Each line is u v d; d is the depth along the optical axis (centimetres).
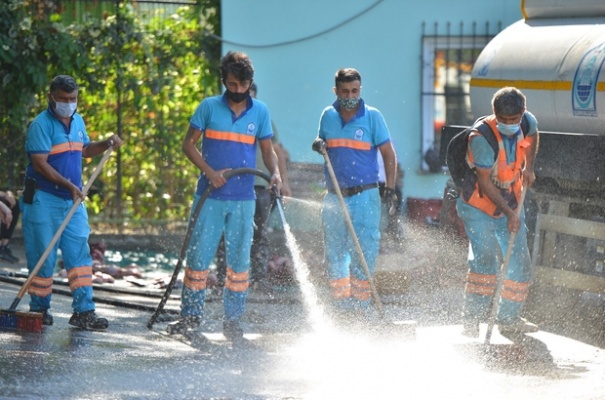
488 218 1121
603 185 1183
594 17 1262
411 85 1930
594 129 1194
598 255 1187
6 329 1098
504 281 1138
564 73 1225
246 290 1141
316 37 1916
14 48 1856
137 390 849
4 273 1471
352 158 1203
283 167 1262
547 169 1220
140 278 1605
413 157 1941
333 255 1217
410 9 1916
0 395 809
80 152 1153
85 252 1144
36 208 1129
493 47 1373
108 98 1981
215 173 1115
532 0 1338
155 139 2005
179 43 1952
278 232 1670
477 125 1098
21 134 1903
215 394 847
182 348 1045
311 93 1922
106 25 1914
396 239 1494
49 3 1892
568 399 852
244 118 1136
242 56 1123
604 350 1068
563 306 1212
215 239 1144
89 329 1132
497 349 1062
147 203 2022
